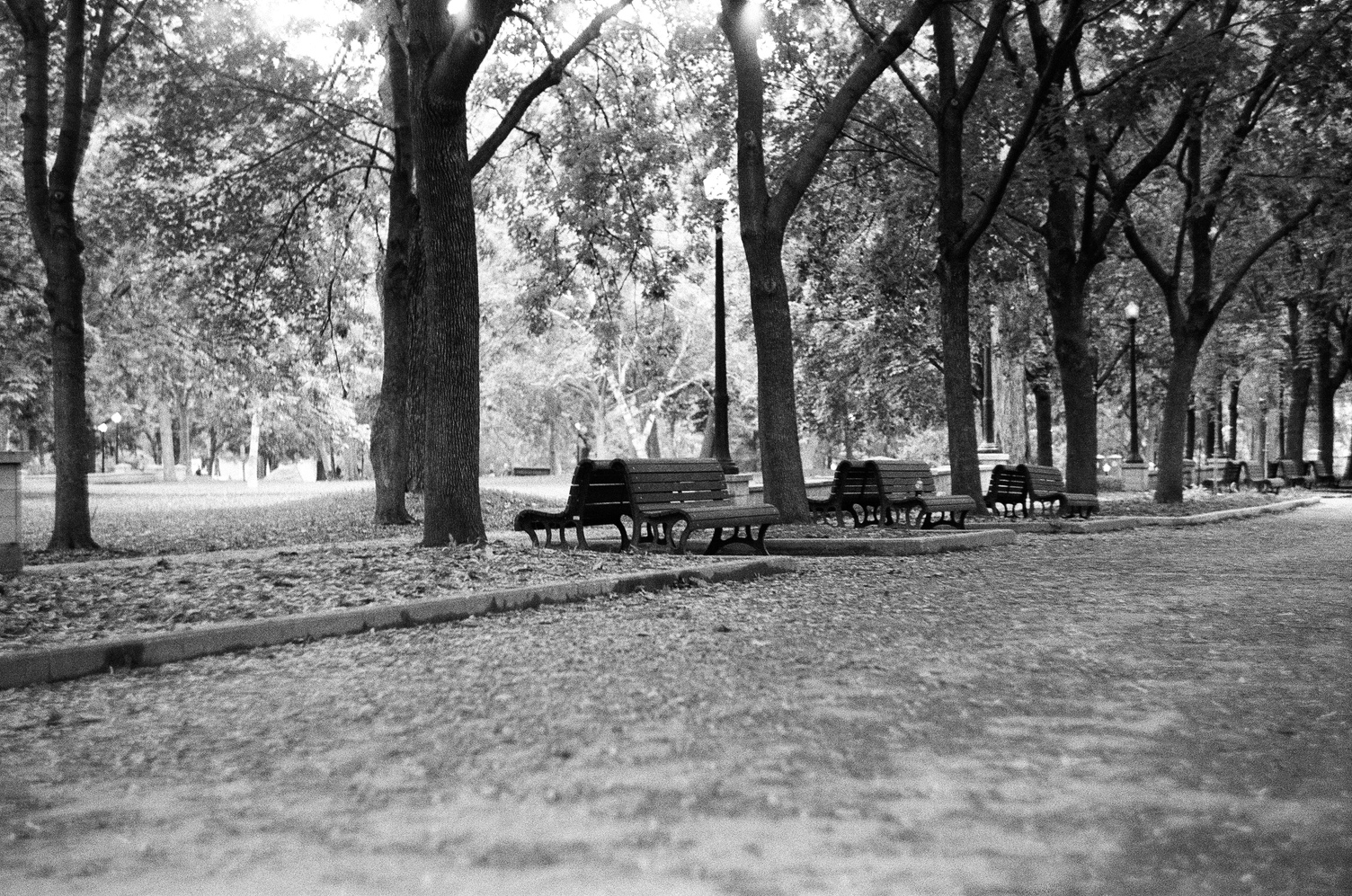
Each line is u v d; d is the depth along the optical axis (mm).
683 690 6277
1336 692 6262
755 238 18172
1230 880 3373
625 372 50406
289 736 5418
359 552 13375
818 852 3609
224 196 24062
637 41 24906
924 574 12648
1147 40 21453
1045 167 21297
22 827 4086
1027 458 39906
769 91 24109
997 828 3865
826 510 19172
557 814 4047
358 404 55062
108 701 6387
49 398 38125
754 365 49000
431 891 3305
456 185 13570
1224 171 26016
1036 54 23531
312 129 22891
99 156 29516
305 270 25406
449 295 13680
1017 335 35188
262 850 3738
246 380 33812
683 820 3963
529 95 18531
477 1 12812
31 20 17609
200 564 12789
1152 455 67188
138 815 4211
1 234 29031
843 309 36531
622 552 13703
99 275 30625
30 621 8727
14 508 12852
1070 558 14844
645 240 25719
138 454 101312
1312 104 24500
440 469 13836
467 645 7879
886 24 24359
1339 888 3305
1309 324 45438
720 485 15484
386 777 4617
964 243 21406
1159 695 6168
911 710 5762
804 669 6930
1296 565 13914
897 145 24297
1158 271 29094
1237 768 4668
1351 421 84375
